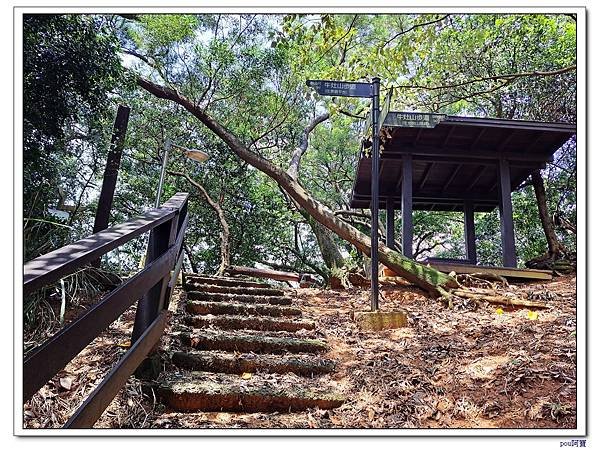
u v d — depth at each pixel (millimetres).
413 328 3734
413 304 4895
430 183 8203
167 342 2930
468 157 6875
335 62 6203
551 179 9352
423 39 4203
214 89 8234
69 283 3492
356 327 3814
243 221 10398
